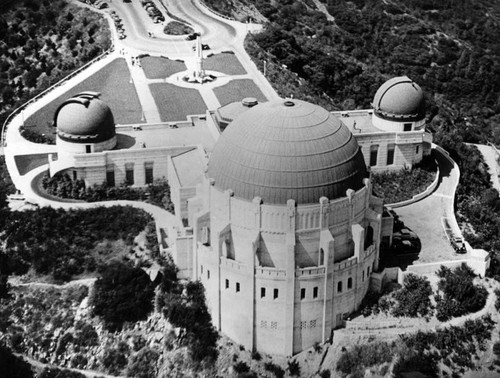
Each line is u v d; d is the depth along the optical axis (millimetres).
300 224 156125
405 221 198500
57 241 183875
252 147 159375
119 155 199875
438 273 177250
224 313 163875
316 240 157875
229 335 165250
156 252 179250
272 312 158875
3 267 180500
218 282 162000
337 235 160875
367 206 168500
